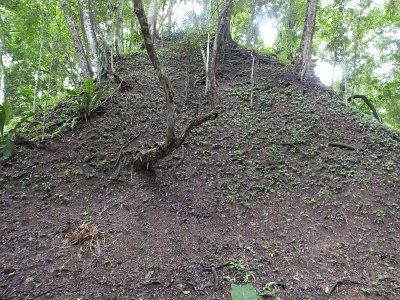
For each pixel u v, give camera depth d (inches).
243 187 192.4
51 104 278.7
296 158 221.3
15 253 129.6
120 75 312.3
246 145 232.2
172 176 198.7
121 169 199.3
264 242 148.8
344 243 151.0
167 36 422.9
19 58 407.2
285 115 269.6
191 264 130.1
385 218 169.9
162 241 145.0
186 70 325.1
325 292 119.3
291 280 125.0
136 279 120.4
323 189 192.9
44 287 113.3
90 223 153.2
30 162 195.8
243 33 461.7
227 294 115.9
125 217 161.8
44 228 147.9
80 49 322.7
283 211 174.2
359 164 215.5
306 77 331.9
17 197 168.1
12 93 394.6
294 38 437.7
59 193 175.8
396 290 122.8
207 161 214.2
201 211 170.1
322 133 248.4
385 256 143.7
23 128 227.1
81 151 211.3
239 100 292.5
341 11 313.7
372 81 429.4
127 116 251.0
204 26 294.7
